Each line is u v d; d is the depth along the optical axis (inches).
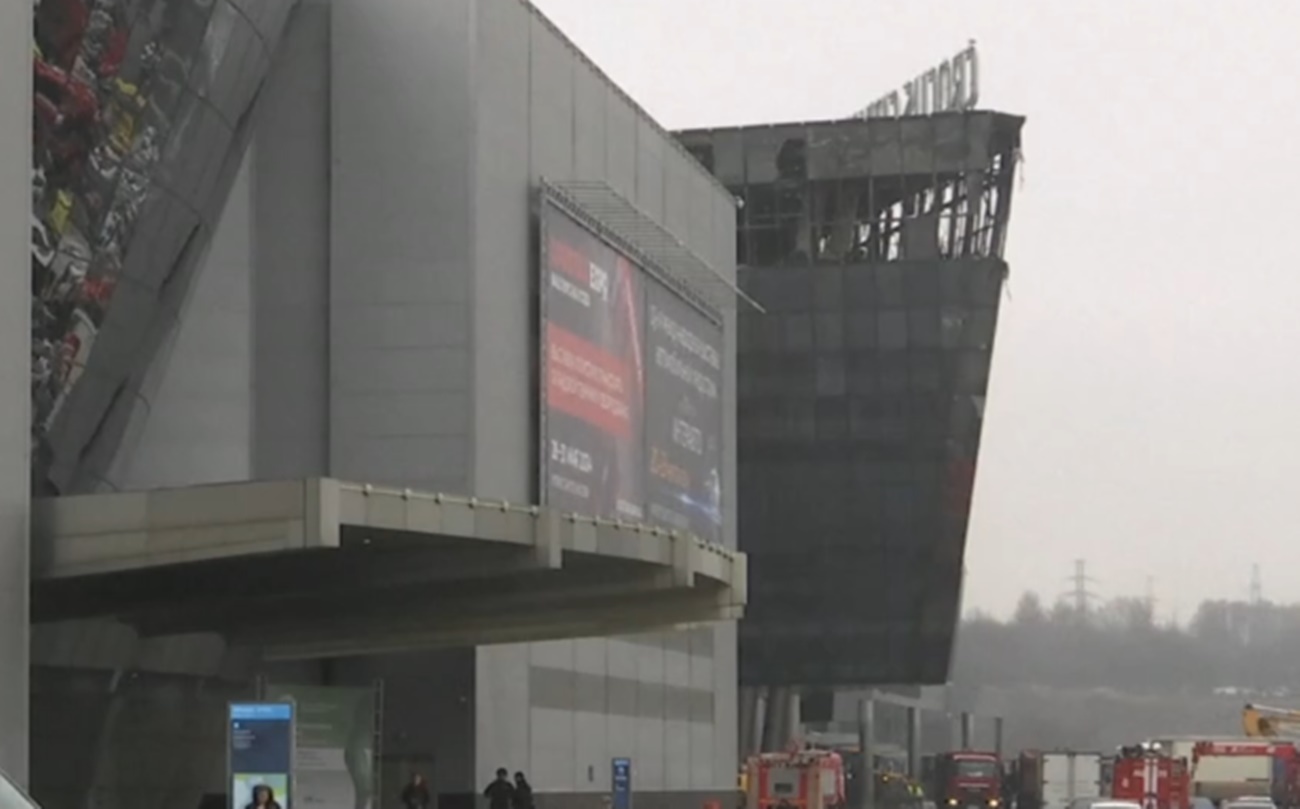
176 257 2249.0
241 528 1643.7
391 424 2603.3
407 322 2610.7
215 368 2564.0
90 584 1841.8
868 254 5477.4
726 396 3846.0
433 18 2637.8
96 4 1943.9
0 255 1716.3
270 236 2630.4
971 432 5413.4
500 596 2060.8
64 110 1929.1
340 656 2497.5
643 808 3304.6
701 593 2183.8
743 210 5462.6
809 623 5447.8
